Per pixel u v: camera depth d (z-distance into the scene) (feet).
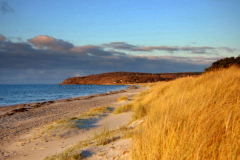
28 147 25.20
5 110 76.74
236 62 66.33
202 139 8.56
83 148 17.85
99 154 15.17
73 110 67.72
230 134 8.73
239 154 7.62
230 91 15.07
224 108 11.12
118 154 14.01
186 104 13.98
